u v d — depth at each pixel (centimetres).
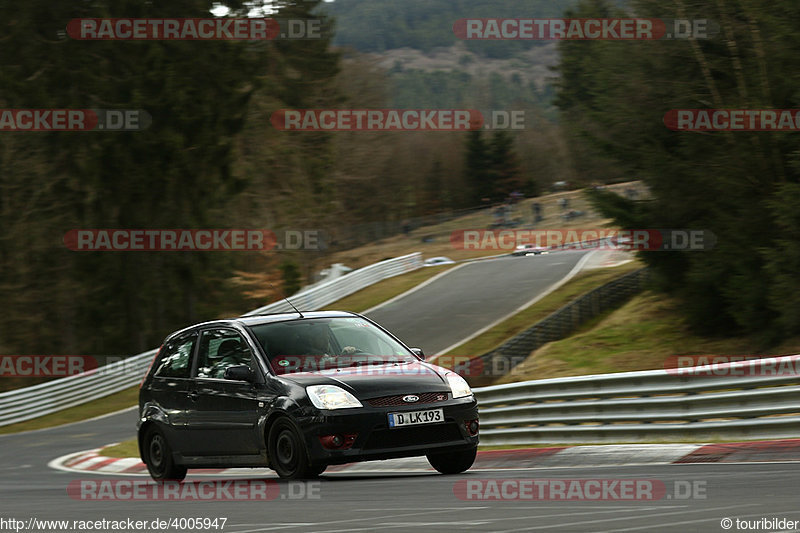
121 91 15062
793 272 7294
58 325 17225
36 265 16662
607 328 9650
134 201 15300
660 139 8831
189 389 3256
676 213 8544
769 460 2812
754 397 3456
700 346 8444
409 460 3881
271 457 2908
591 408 4122
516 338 9056
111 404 10175
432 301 14525
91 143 14888
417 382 2930
